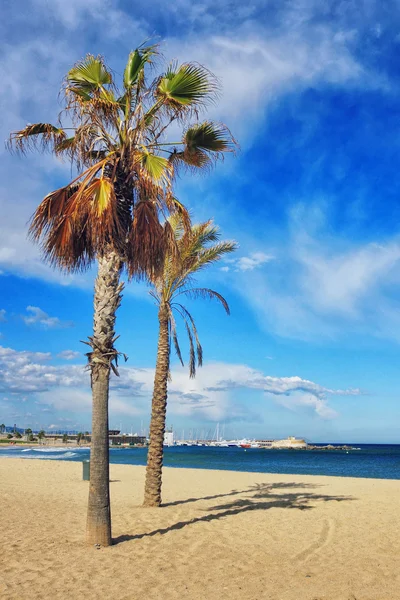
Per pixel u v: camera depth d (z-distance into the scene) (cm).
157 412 1364
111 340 843
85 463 2086
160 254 868
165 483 2081
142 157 902
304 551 866
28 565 723
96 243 830
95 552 802
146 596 606
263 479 2347
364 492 1811
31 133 935
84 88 911
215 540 933
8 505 1325
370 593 625
